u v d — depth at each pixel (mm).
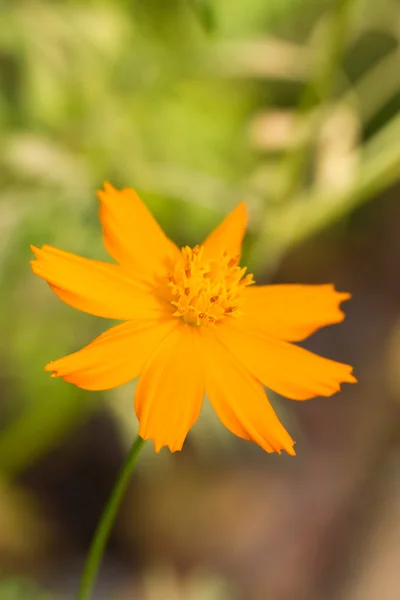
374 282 654
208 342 344
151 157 457
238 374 341
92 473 497
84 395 437
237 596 479
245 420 334
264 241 430
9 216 431
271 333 350
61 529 474
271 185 435
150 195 449
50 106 449
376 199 654
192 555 489
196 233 464
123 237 348
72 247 446
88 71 447
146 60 448
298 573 496
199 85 464
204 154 463
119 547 485
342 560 500
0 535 456
